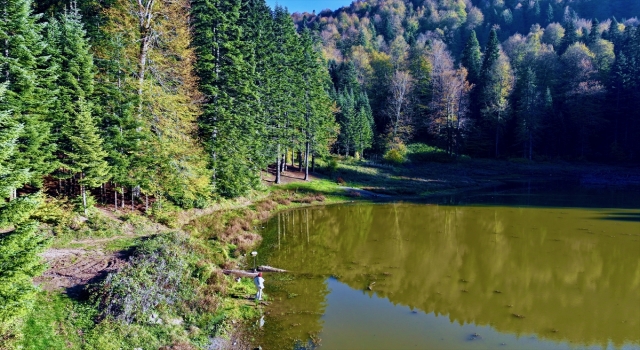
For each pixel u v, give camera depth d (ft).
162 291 41.22
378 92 286.87
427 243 75.92
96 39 78.13
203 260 53.11
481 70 263.29
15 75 54.24
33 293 28.96
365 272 58.70
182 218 80.74
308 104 154.92
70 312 35.12
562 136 235.81
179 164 79.87
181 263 47.78
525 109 233.14
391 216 105.91
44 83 60.08
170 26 87.20
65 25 65.26
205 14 104.83
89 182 61.72
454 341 37.73
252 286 51.52
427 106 254.06
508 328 40.57
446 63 270.46
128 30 76.48
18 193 62.80
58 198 63.62
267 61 132.77
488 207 115.24
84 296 37.86
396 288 52.01
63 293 38.29
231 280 50.85
